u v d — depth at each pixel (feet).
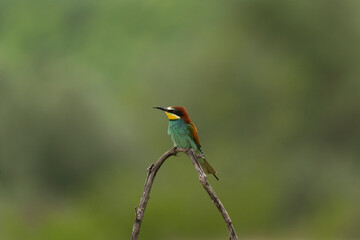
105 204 51.29
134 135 78.28
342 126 70.59
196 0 116.06
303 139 73.61
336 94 72.13
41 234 45.01
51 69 76.69
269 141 74.49
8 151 69.92
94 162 72.90
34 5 115.44
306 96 73.67
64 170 71.00
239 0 76.07
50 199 67.56
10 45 109.70
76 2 116.98
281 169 72.54
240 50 74.79
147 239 50.55
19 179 69.31
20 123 71.41
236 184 67.31
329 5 71.97
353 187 67.46
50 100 73.51
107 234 46.50
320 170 70.85
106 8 119.75
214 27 81.56
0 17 114.21
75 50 114.32
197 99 75.20
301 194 70.13
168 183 62.39
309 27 72.74
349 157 69.72
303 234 63.00
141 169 75.51
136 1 119.14
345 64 71.46
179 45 83.87
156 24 117.29
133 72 102.47
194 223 56.08
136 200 52.49
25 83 73.82
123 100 84.69
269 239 60.39
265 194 65.87
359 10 71.51
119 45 115.14
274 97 74.18
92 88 78.33
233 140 75.46
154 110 79.92
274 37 74.79
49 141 71.77
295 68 73.67
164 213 52.44
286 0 73.31
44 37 112.88
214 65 74.90
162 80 79.20
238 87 73.97
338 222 60.08
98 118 75.41
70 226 45.62
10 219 46.80
